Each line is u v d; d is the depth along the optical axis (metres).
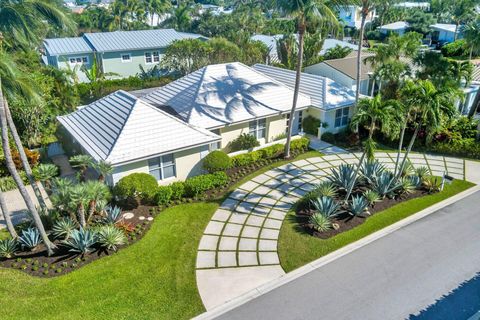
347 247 13.86
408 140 23.09
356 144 23.38
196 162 18.83
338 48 37.00
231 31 50.31
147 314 10.85
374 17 73.81
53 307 11.05
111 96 20.58
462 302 11.27
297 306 11.15
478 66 32.31
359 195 17.16
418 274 12.45
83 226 13.69
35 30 11.83
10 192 17.98
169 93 23.52
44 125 23.03
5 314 10.80
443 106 15.14
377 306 11.13
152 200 16.59
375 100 14.15
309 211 16.03
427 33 66.06
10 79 11.94
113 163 15.80
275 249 13.77
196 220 15.54
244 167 20.39
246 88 22.97
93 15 63.84
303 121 25.12
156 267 12.77
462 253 13.50
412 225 15.23
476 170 20.23
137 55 39.34
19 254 13.27
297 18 18.22
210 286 11.95
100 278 12.20
